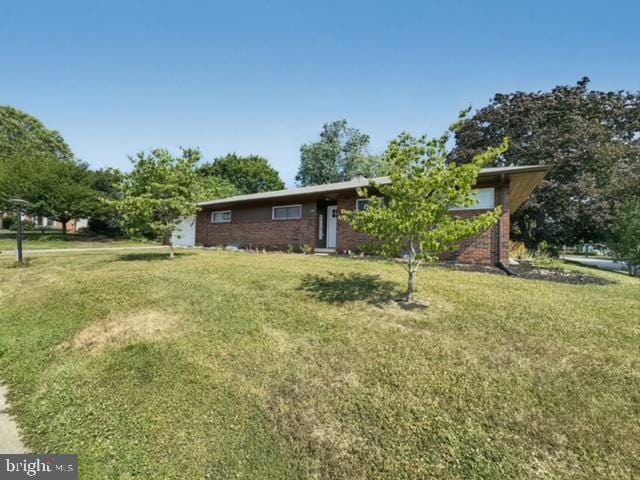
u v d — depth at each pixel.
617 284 6.23
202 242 16.70
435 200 4.36
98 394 3.06
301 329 4.10
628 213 11.05
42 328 4.72
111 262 9.38
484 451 2.14
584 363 3.10
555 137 16.00
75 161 28.58
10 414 2.97
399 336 3.76
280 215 13.17
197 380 3.14
